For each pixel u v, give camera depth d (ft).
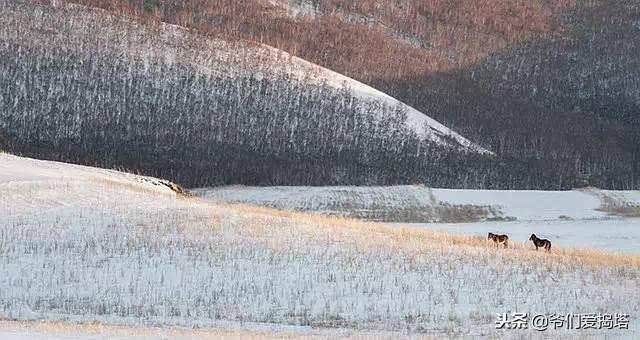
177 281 294.25
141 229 344.90
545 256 338.95
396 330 249.34
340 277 298.35
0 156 524.11
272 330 244.22
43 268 303.89
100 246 324.80
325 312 267.18
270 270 304.30
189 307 271.90
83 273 299.99
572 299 281.33
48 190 401.70
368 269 306.35
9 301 274.98
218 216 370.53
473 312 266.77
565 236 570.87
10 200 378.53
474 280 297.94
